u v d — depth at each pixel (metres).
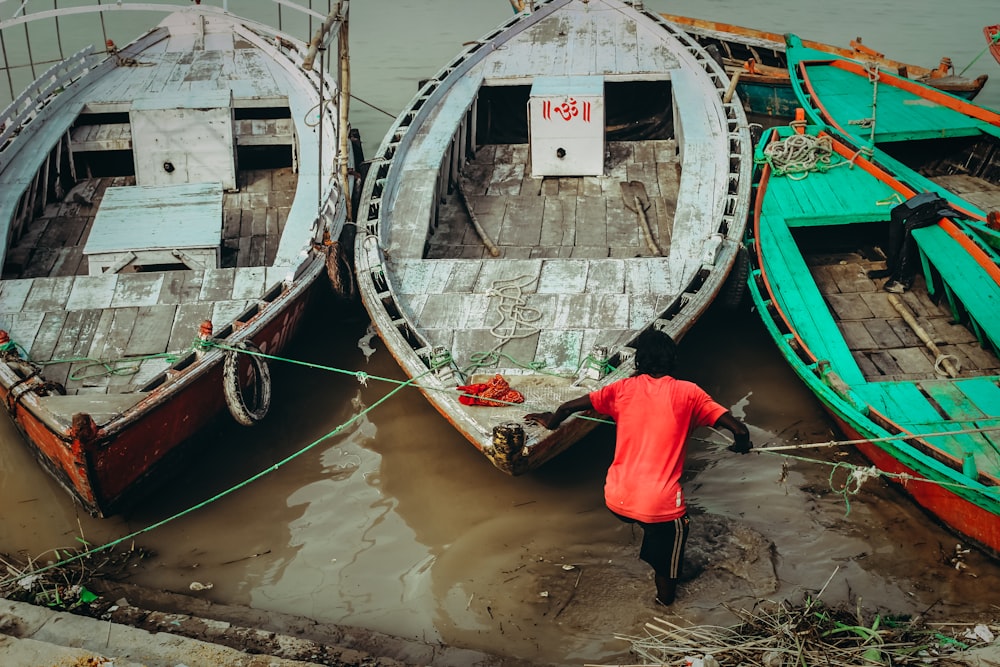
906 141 11.08
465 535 6.57
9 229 8.86
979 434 6.38
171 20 12.55
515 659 5.45
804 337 7.60
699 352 8.68
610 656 5.42
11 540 6.61
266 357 7.35
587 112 9.99
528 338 7.32
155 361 7.29
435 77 11.12
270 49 12.07
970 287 7.77
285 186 10.30
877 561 6.16
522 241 9.27
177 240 8.35
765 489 6.89
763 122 13.69
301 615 5.89
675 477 5.19
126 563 6.36
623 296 7.73
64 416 6.38
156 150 10.08
